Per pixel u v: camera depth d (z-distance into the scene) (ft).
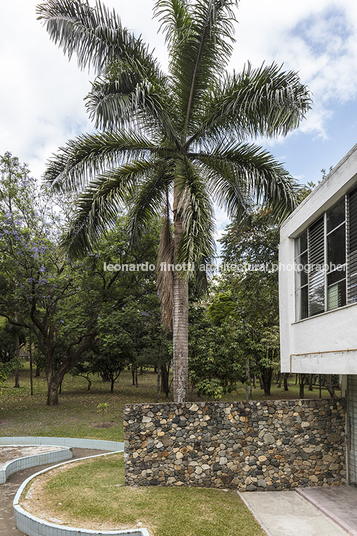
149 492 23.45
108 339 57.93
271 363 66.13
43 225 60.80
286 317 30.45
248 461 25.99
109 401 71.87
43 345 69.21
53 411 60.23
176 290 32.37
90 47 31.24
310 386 100.01
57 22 30.01
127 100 28.89
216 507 21.54
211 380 49.55
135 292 65.00
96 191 32.78
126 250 60.18
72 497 22.36
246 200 35.17
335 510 21.75
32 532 19.27
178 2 31.99
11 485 27.17
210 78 32.83
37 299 60.08
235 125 32.76
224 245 59.31
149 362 74.69
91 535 17.61
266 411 26.71
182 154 33.83
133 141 32.73
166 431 25.64
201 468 25.54
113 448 38.52
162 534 17.85
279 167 32.42
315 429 26.99
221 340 50.98
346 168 20.98
